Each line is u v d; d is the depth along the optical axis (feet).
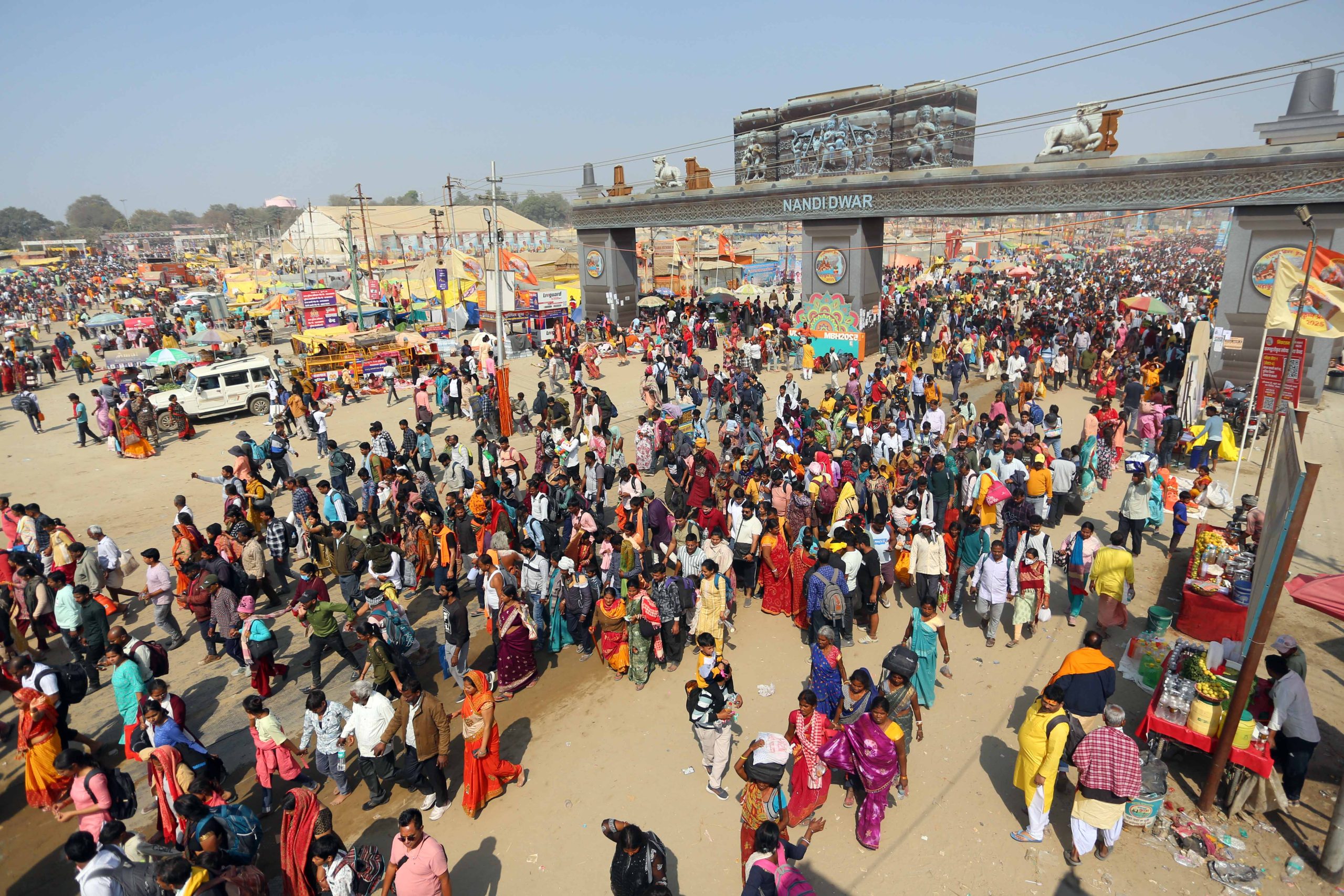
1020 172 77.97
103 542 41.42
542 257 199.82
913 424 58.95
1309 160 60.39
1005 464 44.27
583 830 24.64
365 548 37.83
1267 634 21.75
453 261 142.20
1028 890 21.57
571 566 35.45
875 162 98.68
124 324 132.46
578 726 30.42
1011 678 32.01
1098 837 22.57
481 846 24.16
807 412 63.41
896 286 167.73
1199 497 46.24
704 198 109.60
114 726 32.12
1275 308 48.91
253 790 27.53
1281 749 23.94
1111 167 71.77
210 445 75.56
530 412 78.02
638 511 39.32
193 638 39.34
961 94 93.61
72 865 24.86
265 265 332.60
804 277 101.24
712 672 25.30
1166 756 26.32
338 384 94.02
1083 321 103.04
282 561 43.19
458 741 30.12
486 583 34.37
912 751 27.68
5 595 37.63
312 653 33.47
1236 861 22.18
